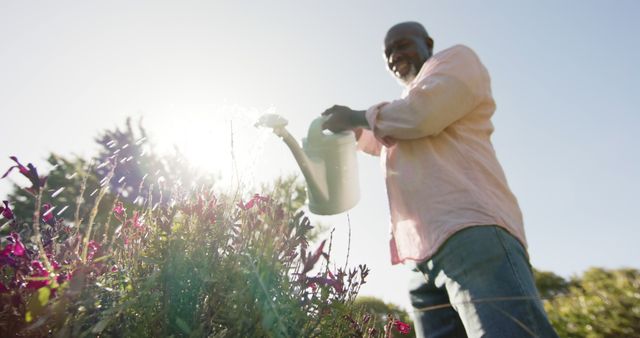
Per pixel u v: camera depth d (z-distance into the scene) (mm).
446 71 1278
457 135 1305
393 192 1379
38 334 761
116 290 879
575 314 5160
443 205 1166
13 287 815
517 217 1228
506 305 973
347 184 1582
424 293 1402
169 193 1104
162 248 964
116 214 1065
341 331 1113
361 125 1507
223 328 958
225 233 1051
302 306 1032
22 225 970
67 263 891
